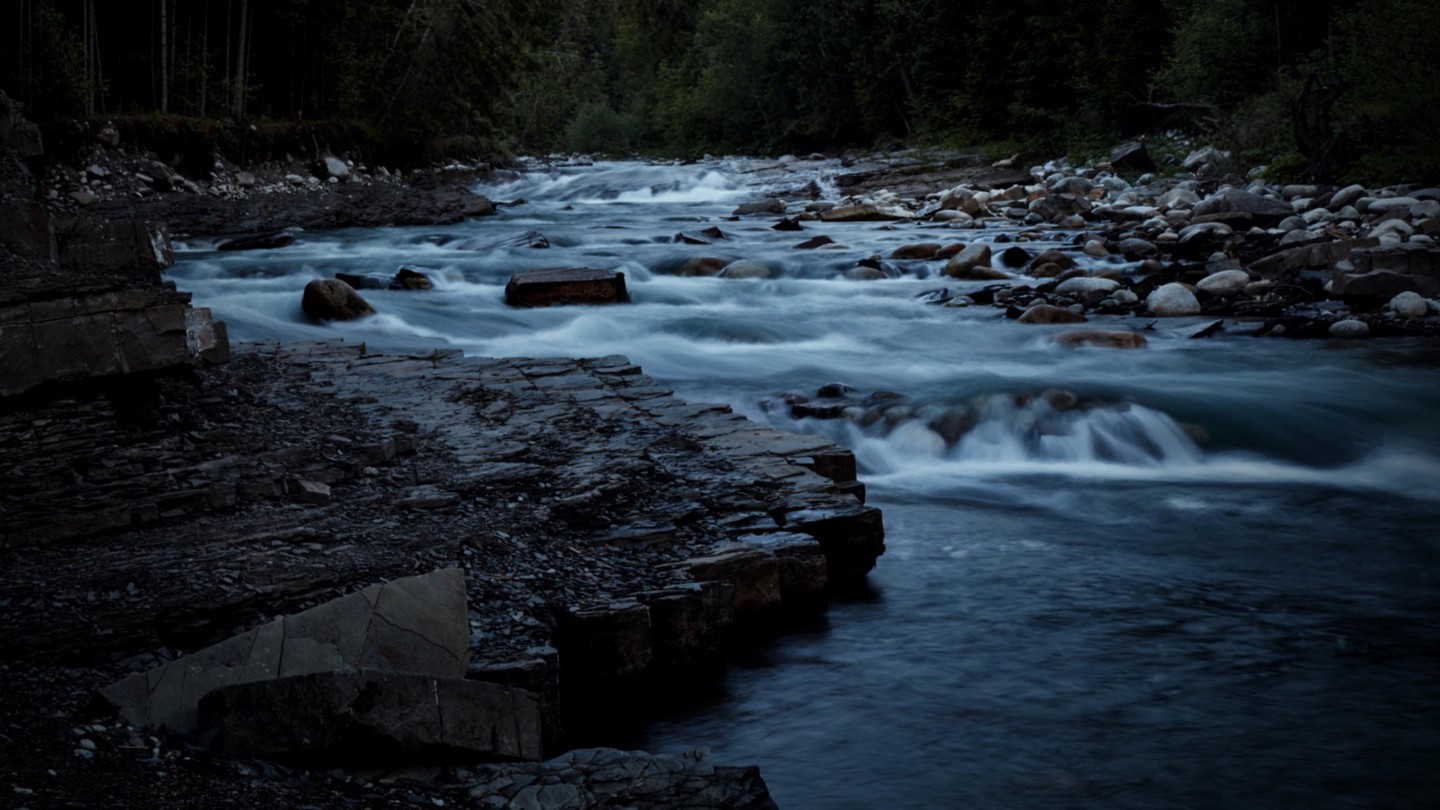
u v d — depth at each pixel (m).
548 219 30.02
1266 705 5.34
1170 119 34.53
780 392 11.52
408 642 4.48
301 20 37.06
